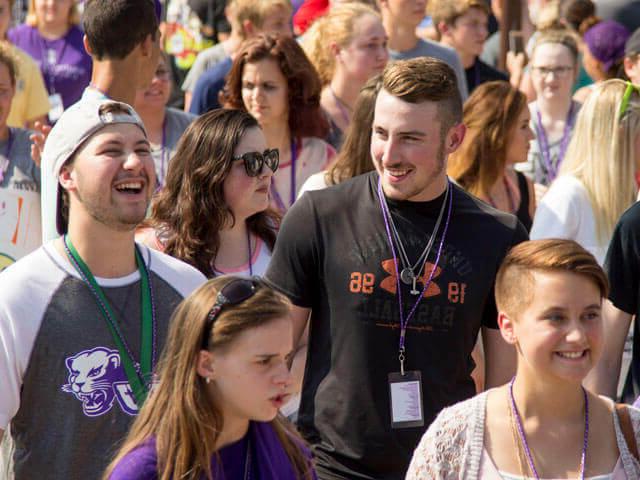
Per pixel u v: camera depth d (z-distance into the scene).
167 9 31.30
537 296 9.55
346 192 12.77
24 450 11.14
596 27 26.06
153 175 11.75
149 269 11.77
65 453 11.02
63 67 26.16
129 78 14.79
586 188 16.78
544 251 9.70
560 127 24.84
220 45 26.77
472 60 28.23
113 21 14.43
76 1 26.34
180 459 9.21
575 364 9.52
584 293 9.52
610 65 25.77
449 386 12.34
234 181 14.36
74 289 11.30
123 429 11.18
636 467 9.68
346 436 12.23
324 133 20.12
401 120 12.12
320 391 12.41
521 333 9.71
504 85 19.02
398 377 12.20
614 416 9.84
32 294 11.14
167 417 9.37
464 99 25.91
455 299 12.33
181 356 9.37
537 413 9.80
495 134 18.69
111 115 11.48
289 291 12.64
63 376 11.09
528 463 9.73
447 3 27.81
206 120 14.57
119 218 11.31
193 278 12.00
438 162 12.31
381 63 21.64
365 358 12.23
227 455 9.56
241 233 14.88
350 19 21.61
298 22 29.11
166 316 11.66
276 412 9.44
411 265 12.37
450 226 12.51
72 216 11.51
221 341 9.20
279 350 9.32
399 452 12.12
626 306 13.38
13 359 10.95
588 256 9.63
